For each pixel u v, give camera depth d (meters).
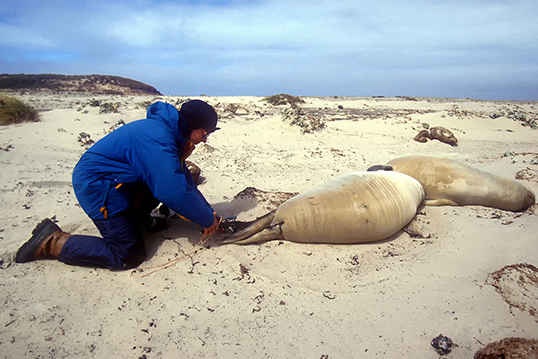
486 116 15.50
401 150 9.38
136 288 3.01
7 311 2.63
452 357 2.39
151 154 2.98
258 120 12.27
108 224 3.10
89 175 3.01
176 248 3.63
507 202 4.87
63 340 2.42
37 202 4.58
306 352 2.41
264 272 3.33
